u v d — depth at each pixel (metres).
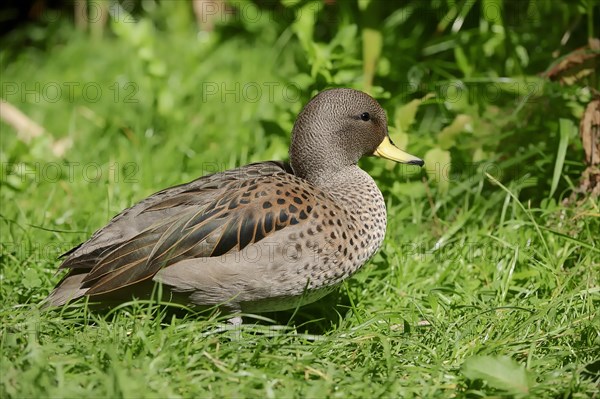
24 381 5.91
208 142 11.41
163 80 12.49
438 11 12.36
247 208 7.14
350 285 8.25
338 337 6.96
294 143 7.98
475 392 6.24
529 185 9.42
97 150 11.38
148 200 7.58
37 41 15.75
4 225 9.12
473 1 11.16
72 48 14.92
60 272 8.05
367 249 7.61
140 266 7.04
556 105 9.77
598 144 9.06
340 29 11.17
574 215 8.84
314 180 7.91
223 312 7.38
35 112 12.90
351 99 7.91
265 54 14.24
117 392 5.84
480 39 10.88
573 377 6.28
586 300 7.50
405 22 12.63
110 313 7.03
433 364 6.77
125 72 13.95
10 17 15.82
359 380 6.35
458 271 8.34
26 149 10.86
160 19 15.76
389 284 8.23
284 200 7.22
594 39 9.68
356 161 8.05
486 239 8.69
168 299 7.29
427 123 10.69
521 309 7.40
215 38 14.25
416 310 7.73
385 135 8.21
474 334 7.18
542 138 9.75
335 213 7.39
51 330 6.85
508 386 6.11
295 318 7.97
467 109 10.35
